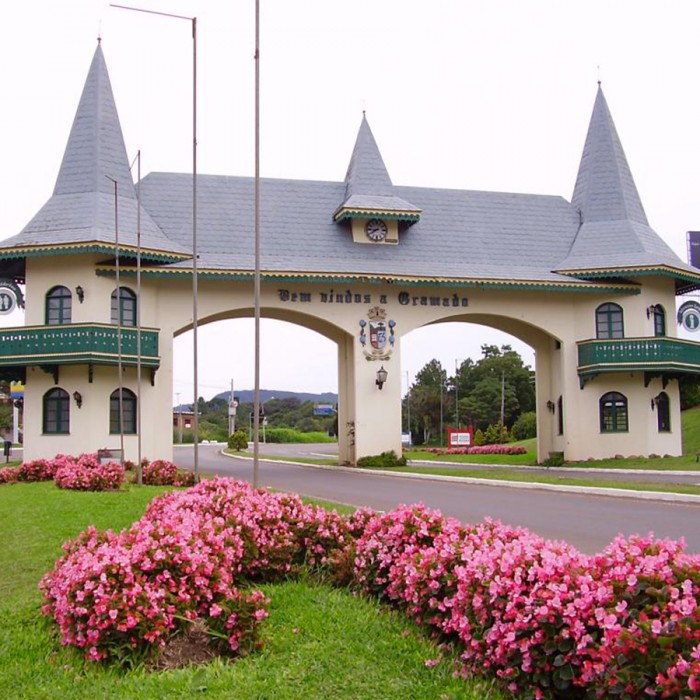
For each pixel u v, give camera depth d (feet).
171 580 24.27
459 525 28.50
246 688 20.10
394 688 19.92
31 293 95.09
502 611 19.71
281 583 31.73
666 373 108.47
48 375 94.84
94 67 104.53
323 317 103.35
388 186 110.22
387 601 27.81
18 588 31.37
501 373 262.26
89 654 22.27
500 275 107.04
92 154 100.37
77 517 48.42
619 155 119.65
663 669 15.69
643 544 20.52
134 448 95.35
